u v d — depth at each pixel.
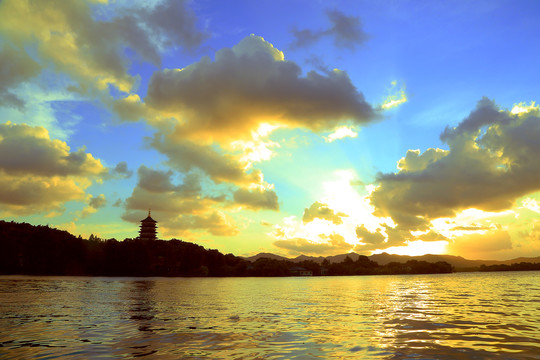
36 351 13.43
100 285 73.88
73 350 13.56
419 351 13.27
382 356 12.55
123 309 28.70
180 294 50.00
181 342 15.03
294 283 113.81
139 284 83.62
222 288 72.88
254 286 87.12
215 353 13.05
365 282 119.75
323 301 39.19
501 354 12.77
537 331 17.66
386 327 19.33
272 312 27.44
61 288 60.00
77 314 25.06
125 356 12.66
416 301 38.47
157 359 12.20
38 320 21.94
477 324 20.20
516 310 27.84
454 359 12.09
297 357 12.41
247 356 12.60
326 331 17.98
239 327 19.38
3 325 19.86
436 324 20.34
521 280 115.62
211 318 23.42
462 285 83.75
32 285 69.25
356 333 17.36
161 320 22.27
